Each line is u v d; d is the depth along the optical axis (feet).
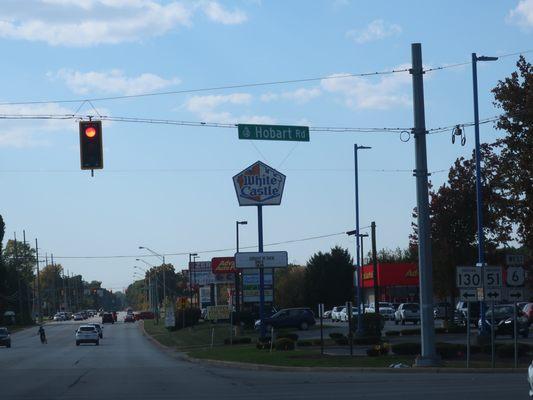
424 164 98.37
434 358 97.35
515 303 95.91
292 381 85.76
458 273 95.50
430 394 66.44
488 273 95.40
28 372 110.63
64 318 551.59
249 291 265.95
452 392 67.56
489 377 84.48
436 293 176.14
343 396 67.05
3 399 71.05
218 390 76.38
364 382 81.76
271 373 100.89
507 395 63.87
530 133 117.29
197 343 196.24
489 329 138.41
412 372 94.43
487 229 162.61
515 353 95.09
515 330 95.45
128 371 109.70
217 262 346.33
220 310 203.31
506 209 125.90
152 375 100.37
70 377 99.04
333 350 132.36
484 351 111.55
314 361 108.47
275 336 162.91
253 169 168.66
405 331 168.04
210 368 115.14
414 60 98.53
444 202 168.86
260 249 165.78
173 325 274.77
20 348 211.61
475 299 95.35
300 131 101.91
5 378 98.89
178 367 118.73
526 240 122.72
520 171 119.96
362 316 165.89
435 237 169.99
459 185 169.27
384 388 73.72
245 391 74.59
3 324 426.10
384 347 115.14
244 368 112.98
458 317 197.47
